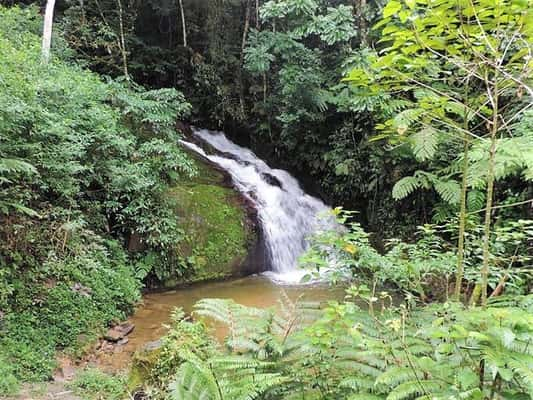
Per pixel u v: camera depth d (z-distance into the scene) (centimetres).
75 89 624
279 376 191
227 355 223
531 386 124
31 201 515
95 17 1000
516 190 509
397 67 211
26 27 802
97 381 364
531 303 183
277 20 1016
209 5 1133
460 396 134
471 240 339
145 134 752
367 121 800
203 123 1153
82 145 564
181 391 191
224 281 696
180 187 748
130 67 1044
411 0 155
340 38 802
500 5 150
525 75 159
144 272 614
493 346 145
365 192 834
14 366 361
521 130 244
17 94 493
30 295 441
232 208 771
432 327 165
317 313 246
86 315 462
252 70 988
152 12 1163
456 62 173
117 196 625
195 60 1114
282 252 795
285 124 937
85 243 552
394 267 266
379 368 185
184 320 378
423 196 711
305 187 998
